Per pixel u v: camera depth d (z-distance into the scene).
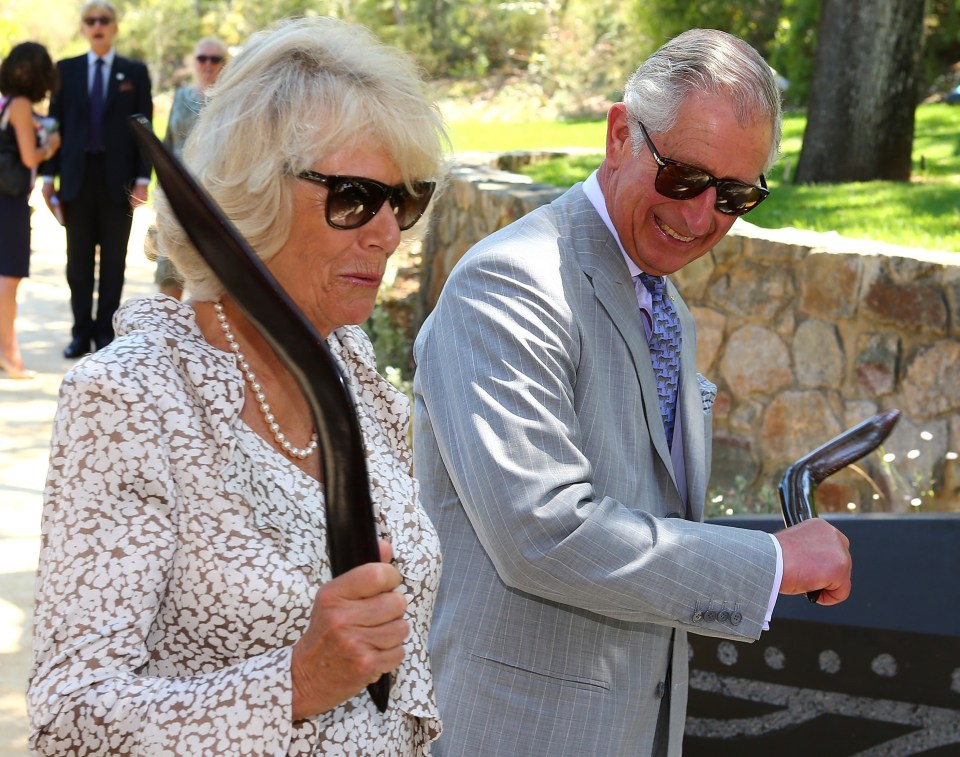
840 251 4.77
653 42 19.02
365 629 1.16
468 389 1.80
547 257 1.92
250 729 1.17
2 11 26.39
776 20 17.73
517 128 16.02
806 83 16.28
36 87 6.83
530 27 25.39
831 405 4.85
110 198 7.46
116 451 1.23
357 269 1.39
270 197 1.35
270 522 1.31
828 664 2.52
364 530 1.22
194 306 1.41
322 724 1.35
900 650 2.46
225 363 1.35
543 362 1.81
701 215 1.93
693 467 2.08
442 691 1.94
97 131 7.43
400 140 1.37
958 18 15.97
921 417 4.62
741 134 1.92
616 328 1.94
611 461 1.88
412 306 7.94
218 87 1.38
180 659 1.26
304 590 1.29
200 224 1.14
